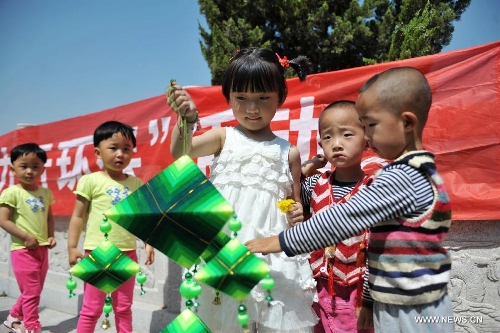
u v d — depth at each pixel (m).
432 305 1.57
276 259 2.02
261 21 8.99
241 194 2.07
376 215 1.57
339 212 1.59
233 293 1.55
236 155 2.10
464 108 2.81
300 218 2.07
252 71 2.01
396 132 1.63
